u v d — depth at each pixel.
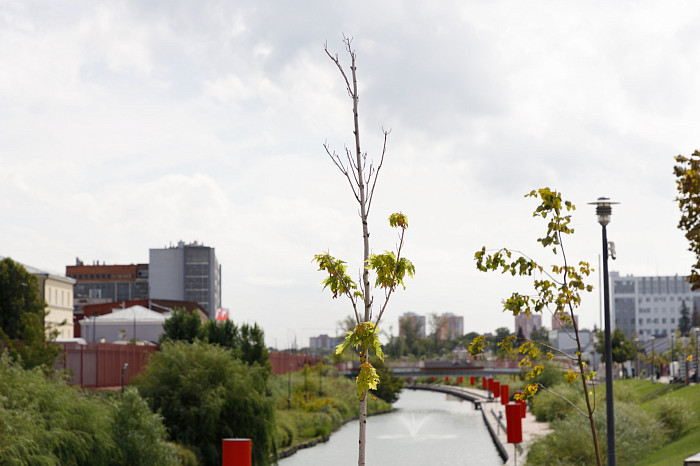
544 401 69.06
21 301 46.28
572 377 13.08
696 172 15.78
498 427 69.62
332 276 10.23
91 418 30.28
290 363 107.62
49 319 85.12
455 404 120.56
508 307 12.82
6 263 46.72
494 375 132.50
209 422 41.66
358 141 10.18
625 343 107.94
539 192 12.77
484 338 12.91
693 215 16.12
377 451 60.31
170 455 34.62
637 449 34.72
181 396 42.88
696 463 19.61
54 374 35.66
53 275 86.94
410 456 56.91
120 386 51.34
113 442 30.84
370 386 9.33
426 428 79.94
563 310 13.04
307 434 68.00
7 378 28.30
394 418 93.56
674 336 96.81
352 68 10.27
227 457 25.17
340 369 117.69
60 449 27.44
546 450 36.22
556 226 12.70
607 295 16.31
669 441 37.78
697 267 16.27
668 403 39.88
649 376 108.88
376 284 10.10
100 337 108.12
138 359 55.69
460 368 116.31
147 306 134.75
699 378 60.72
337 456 57.47
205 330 71.81
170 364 44.09
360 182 10.12
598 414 36.28
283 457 56.66
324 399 86.94
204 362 44.38
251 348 71.44
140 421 33.41
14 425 25.41
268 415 44.47
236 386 43.59
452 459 54.78
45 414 28.31
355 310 10.19
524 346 12.88
